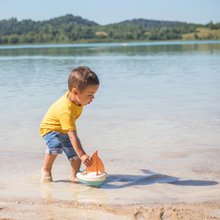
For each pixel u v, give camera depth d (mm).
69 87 4676
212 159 5277
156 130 6812
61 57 33125
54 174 4871
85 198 4070
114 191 4293
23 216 3568
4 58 33781
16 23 134500
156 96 10484
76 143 4578
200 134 6504
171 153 5559
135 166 5078
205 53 33406
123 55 34188
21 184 4516
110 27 130625
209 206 3793
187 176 4703
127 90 11766
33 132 6801
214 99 9758
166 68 19438
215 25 118375
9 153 5668
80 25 147250
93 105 9289
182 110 8469
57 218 3521
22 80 15180
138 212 3639
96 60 27422
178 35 118125
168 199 4016
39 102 9750
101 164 4582
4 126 7246
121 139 6293
